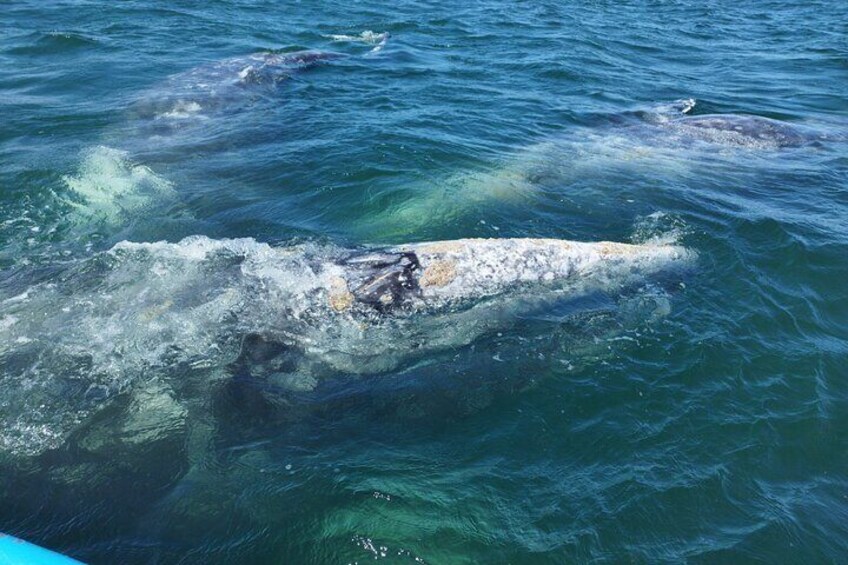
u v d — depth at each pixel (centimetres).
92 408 579
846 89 1692
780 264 833
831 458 563
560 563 469
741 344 689
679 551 480
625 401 620
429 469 544
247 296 685
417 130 1245
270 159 1105
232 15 2184
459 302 709
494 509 508
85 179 1018
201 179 1038
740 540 489
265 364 633
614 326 712
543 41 2034
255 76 1541
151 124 1252
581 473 543
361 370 643
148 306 673
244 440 567
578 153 1211
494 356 668
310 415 596
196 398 597
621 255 805
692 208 991
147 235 876
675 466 550
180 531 484
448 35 2081
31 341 632
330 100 1417
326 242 855
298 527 489
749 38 2245
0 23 1897
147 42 1814
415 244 775
